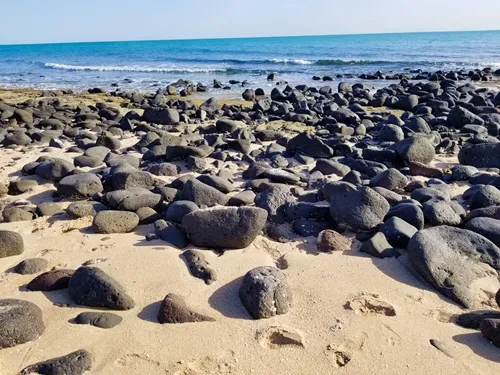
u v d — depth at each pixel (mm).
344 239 4371
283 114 12992
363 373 2793
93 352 2934
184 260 4023
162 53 52531
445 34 98938
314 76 25828
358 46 53875
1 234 4113
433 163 7484
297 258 4105
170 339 3064
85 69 34594
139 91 20969
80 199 5625
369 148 7691
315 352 2963
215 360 2891
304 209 4859
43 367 2727
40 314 3191
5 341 2922
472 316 3244
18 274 3818
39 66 39625
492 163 7082
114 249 4238
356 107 13570
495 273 3785
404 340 3074
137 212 4859
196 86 21422
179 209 4789
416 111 13047
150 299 3488
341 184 4902
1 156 7758
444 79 22000
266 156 7844
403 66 31062
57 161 6348
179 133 10211
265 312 3264
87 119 11680
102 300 3348
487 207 4801
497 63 30938
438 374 2789
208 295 3551
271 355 2941
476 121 10445
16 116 11172
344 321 3258
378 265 4000
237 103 16359
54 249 4270
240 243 4207
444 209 4742
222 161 7438
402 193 5906
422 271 3736
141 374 2773
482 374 2787
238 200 5289
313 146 7707
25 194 5867
